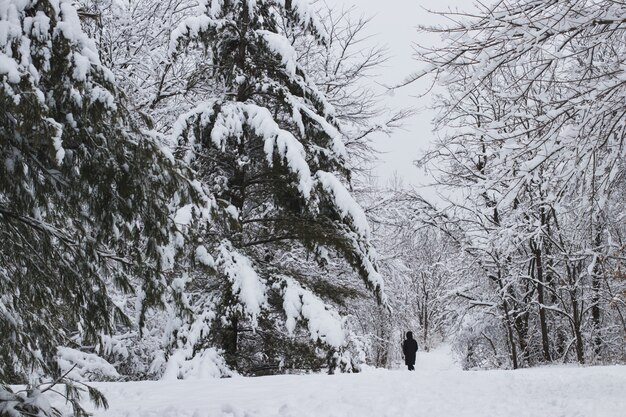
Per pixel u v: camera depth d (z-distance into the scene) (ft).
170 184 19.63
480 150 71.77
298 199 48.32
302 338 51.93
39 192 19.08
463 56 21.33
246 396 26.76
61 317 25.05
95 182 18.66
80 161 18.54
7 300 20.39
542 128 22.38
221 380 32.58
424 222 77.46
